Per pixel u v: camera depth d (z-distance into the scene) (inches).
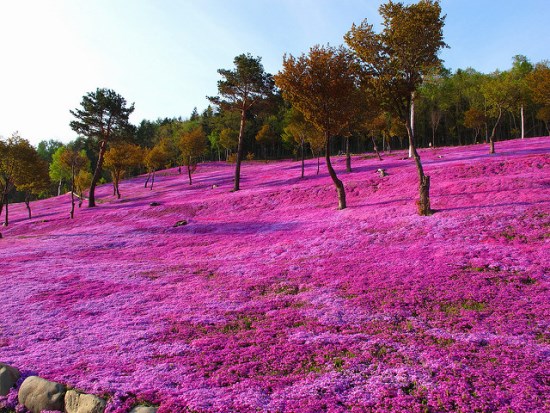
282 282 704.4
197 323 534.9
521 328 431.2
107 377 376.2
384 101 1085.1
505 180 1153.4
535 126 4101.9
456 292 553.0
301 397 327.9
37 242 1434.5
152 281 785.6
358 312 530.3
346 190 1587.1
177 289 716.0
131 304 637.3
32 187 2345.0
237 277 770.2
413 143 1039.0
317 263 796.6
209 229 1384.1
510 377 331.3
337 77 1170.0
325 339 451.5
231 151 5487.2
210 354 430.9
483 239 770.8
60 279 820.6
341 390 340.2
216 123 5344.5
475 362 365.7
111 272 875.4
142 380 369.1
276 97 2212.1
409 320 490.3
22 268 956.6
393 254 773.3
